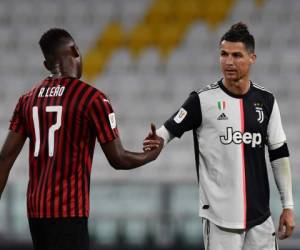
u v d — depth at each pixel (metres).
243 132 15.41
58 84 14.41
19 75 49.16
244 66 15.27
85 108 14.12
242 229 15.45
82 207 14.08
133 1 52.19
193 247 31.89
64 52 14.61
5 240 32.69
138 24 51.19
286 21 49.41
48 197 13.97
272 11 49.94
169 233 32.19
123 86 47.47
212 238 15.56
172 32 50.44
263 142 15.59
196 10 51.25
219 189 15.45
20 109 14.77
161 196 32.75
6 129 45.97
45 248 14.25
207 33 50.00
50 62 14.73
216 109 15.48
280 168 15.97
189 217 32.19
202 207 15.62
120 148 14.50
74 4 52.22
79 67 14.84
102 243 32.56
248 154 15.41
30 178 14.44
